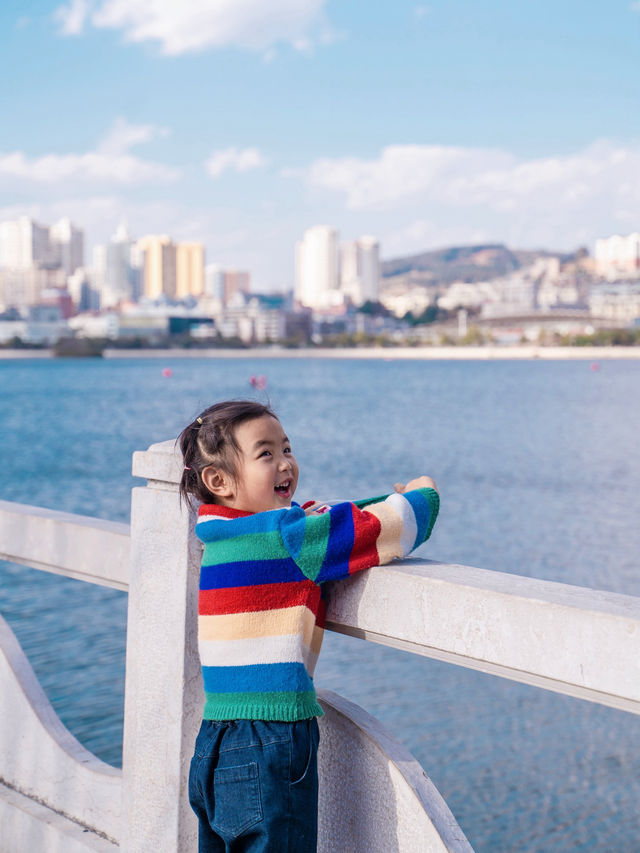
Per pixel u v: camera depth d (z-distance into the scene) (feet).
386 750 5.73
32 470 109.70
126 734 7.48
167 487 7.04
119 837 7.92
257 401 6.45
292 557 5.66
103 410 235.20
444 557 57.11
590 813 22.79
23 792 8.96
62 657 34.01
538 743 27.20
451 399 269.03
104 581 7.93
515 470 107.65
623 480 97.50
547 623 4.82
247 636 5.72
